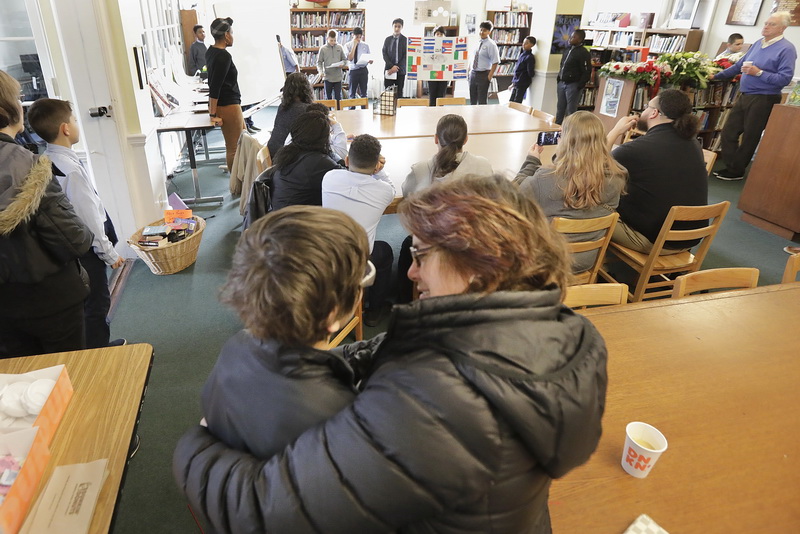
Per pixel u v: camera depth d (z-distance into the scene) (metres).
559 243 0.66
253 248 0.61
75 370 1.26
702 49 7.47
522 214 0.65
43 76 3.12
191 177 4.99
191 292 3.01
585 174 2.20
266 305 0.59
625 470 1.06
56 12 2.73
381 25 8.77
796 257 1.95
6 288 1.60
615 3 9.04
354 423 0.55
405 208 0.67
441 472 0.51
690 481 1.04
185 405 2.16
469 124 4.30
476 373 0.52
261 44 6.10
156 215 3.48
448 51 5.30
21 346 1.78
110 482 0.98
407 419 0.52
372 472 0.52
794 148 3.76
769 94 4.87
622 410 1.22
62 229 1.57
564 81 6.81
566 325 0.60
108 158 3.13
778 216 3.96
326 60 7.64
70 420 1.11
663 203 2.64
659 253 2.54
